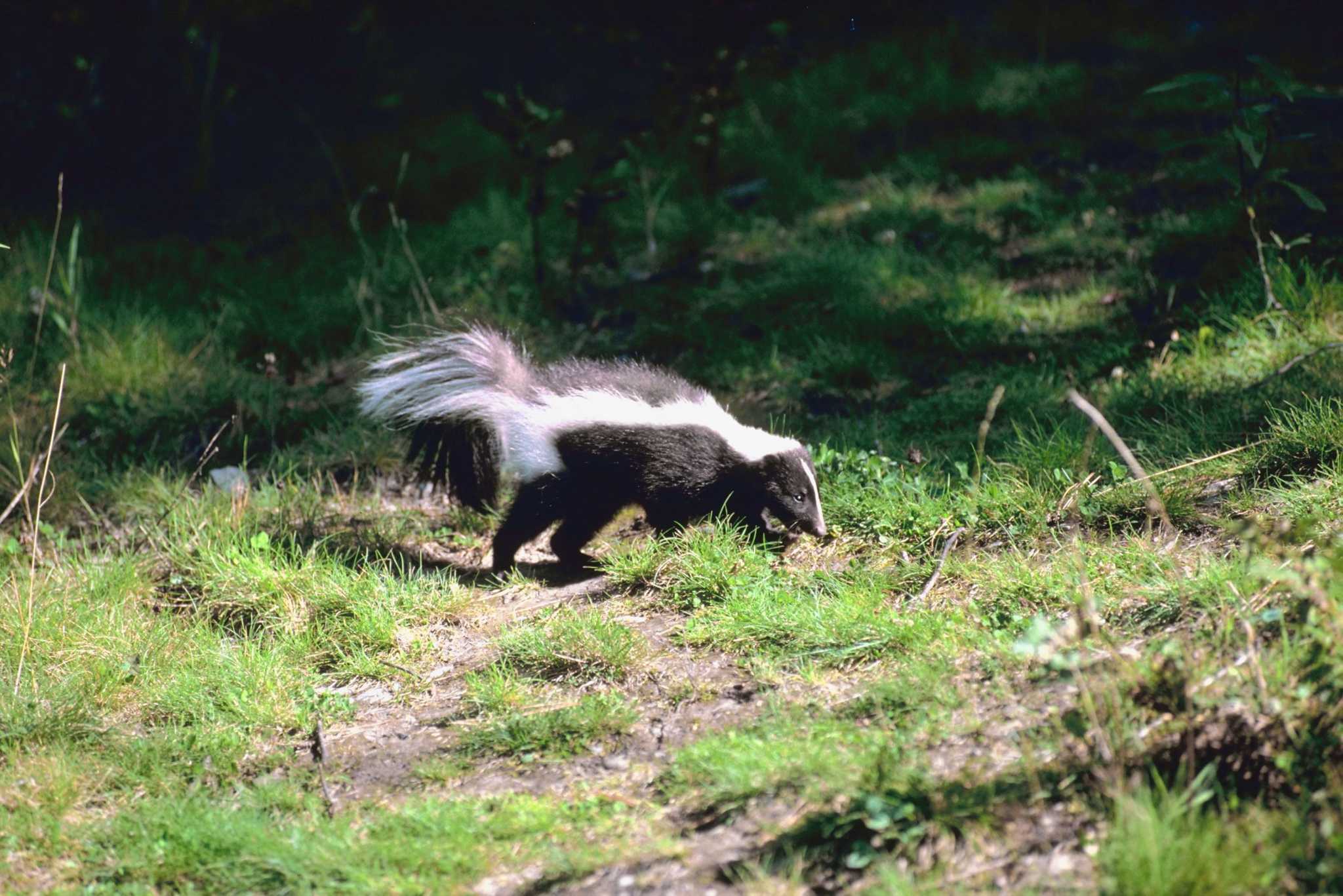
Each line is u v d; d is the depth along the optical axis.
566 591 9.76
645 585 9.42
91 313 14.96
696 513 10.42
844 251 15.62
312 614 9.36
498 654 8.66
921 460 10.80
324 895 6.15
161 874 6.53
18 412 13.40
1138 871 5.09
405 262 16.34
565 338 14.76
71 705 8.27
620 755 7.27
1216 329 12.58
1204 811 5.66
